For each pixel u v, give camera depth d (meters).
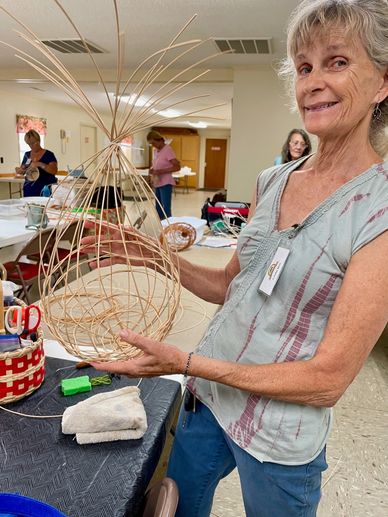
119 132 0.85
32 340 0.93
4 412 0.86
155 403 0.91
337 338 0.63
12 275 2.73
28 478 0.69
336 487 1.67
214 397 0.86
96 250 1.02
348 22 0.64
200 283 1.04
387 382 2.40
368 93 0.67
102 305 1.19
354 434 1.97
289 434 0.75
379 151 0.76
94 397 0.87
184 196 13.34
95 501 0.65
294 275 0.71
